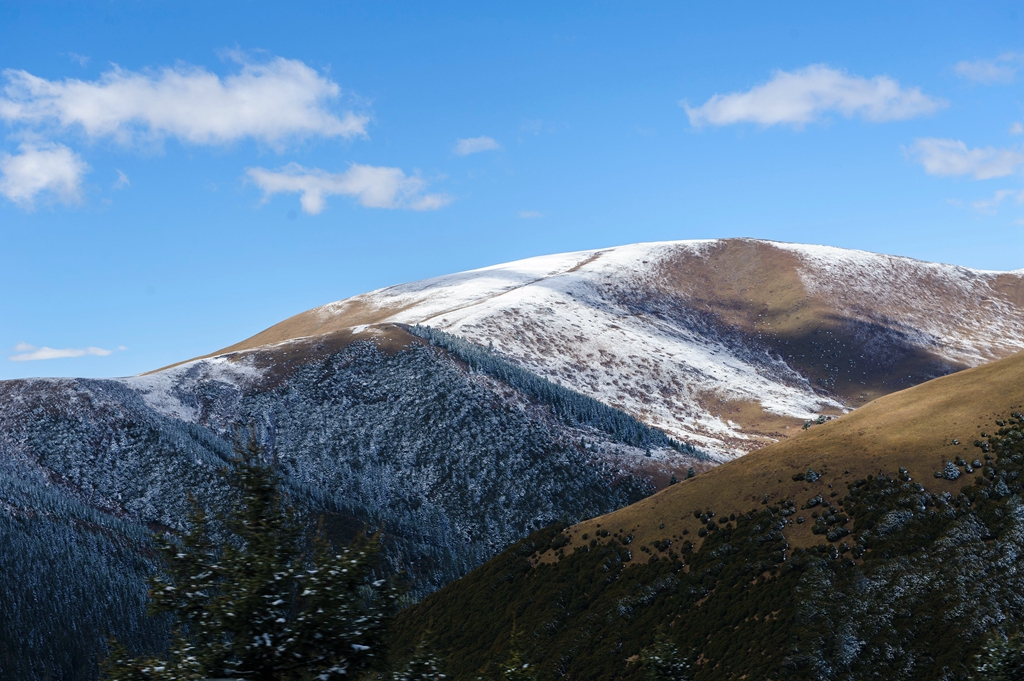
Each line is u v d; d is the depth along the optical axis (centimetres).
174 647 1862
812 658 5706
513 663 2978
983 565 5853
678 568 7881
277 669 1825
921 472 7381
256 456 2175
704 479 9444
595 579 8444
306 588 1900
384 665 1938
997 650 3328
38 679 13238
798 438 9425
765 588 6831
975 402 8219
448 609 9600
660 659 3984
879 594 6100
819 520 7444
